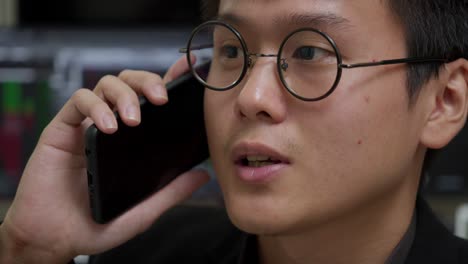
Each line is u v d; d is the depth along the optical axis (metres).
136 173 0.79
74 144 0.81
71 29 1.60
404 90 0.70
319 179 0.67
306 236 0.75
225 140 0.71
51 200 0.81
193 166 0.87
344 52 0.67
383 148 0.69
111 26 1.64
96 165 0.74
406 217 0.78
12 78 1.58
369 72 0.67
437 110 0.75
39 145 0.82
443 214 1.61
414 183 0.79
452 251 0.78
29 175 0.81
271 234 0.70
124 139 0.77
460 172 1.60
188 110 0.84
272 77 0.67
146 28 1.60
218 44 0.73
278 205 0.67
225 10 0.70
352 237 0.75
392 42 0.69
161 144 0.81
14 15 1.95
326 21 0.66
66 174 0.82
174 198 0.84
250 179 0.67
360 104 0.67
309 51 0.66
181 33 1.60
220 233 0.94
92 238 0.82
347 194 0.68
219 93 0.72
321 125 0.66
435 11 0.73
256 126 0.67
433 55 0.73
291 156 0.67
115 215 0.79
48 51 1.58
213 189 1.41
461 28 0.76
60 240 0.81
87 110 0.76
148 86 0.79
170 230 0.98
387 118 0.69
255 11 0.67
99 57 1.58
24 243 0.81
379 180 0.70
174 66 0.84
